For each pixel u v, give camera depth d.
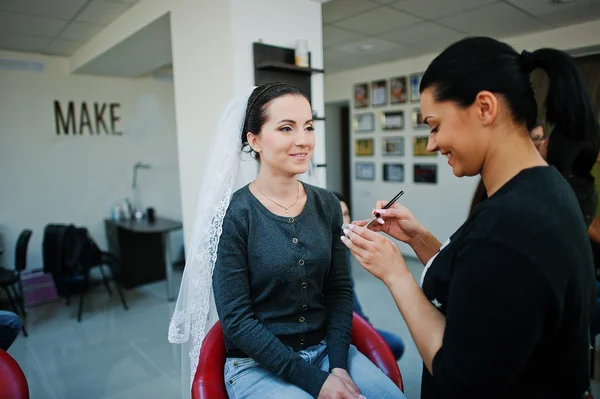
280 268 1.04
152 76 4.82
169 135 5.01
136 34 2.93
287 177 1.09
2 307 3.74
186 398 1.34
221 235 1.05
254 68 2.25
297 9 2.46
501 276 0.58
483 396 0.64
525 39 3.69
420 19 3.11
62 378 2.46
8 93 3.96
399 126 4.76
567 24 3.36
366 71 5.00
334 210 1.21
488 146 0.68
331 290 1.20
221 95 2.27
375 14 2.97
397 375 1.22
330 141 6.12
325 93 5.55
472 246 0.62
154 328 3.19
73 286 4.06
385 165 5.00
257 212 1.07
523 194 0.62
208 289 1.11
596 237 1.85
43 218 4.23
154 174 4.93
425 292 0.82
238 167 1.24
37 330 3.20
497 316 0.58
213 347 1.17
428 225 4.68
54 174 4.26
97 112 4.47
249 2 2.22
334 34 3.49
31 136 4.11
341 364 1.06
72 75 4.30
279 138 1.03
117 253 4.29
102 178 4.56
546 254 0.57
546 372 0.67
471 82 0.65
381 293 3.70
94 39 3.56
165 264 4.14
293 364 0.99
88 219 4.50
